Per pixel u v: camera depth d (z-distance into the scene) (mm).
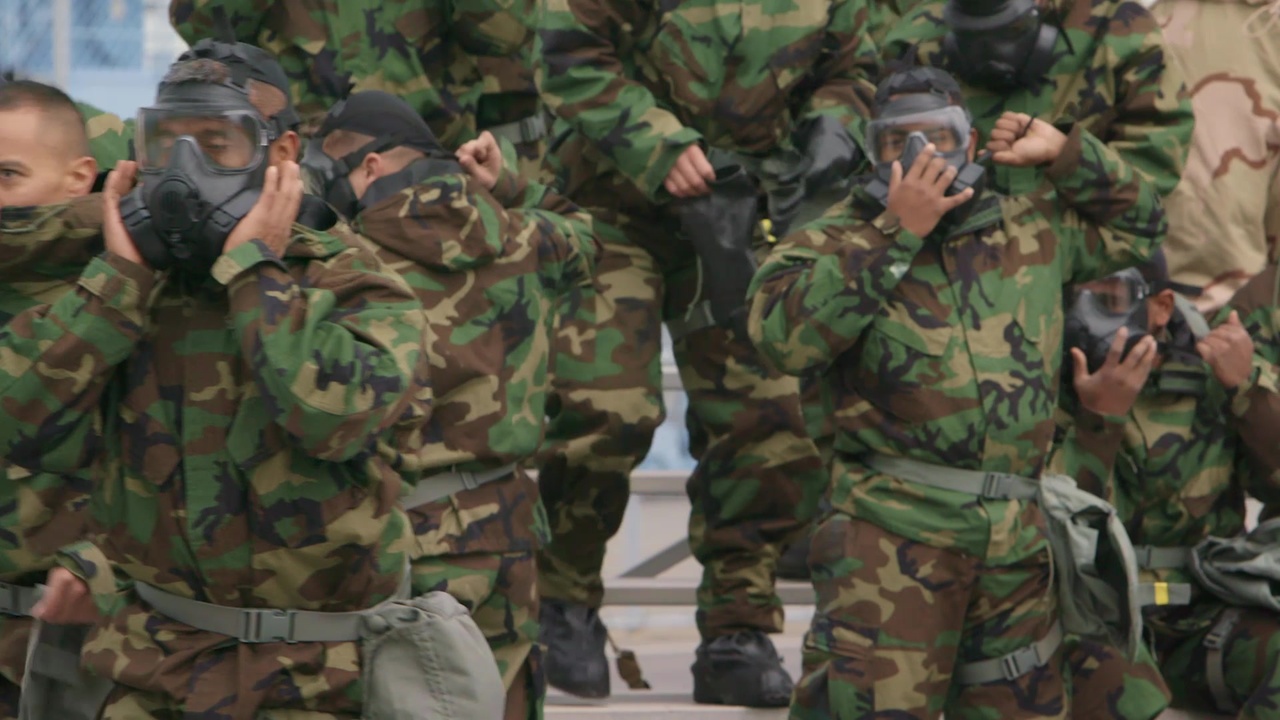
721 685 16953
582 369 16484
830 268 13844
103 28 33438
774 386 16859
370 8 15383
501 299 12930
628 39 16469
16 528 12094
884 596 14086
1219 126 20688
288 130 11211
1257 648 16984
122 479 10289
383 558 10492
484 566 12781
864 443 14336
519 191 13789
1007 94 15719
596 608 17406
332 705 10398
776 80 16344
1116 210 15094
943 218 14250
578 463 16562
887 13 19156
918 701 14008
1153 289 17156
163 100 9789
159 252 9812
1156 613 17812
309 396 9609
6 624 12477
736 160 16516
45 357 9789
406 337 10195
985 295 14375
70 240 11242
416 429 10602
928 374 14094
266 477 10039
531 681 13484
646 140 15938
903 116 14070
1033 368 14398
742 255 15977
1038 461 14469
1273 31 20672
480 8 15539
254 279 9695
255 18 15305
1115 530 14156
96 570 10664
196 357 10109
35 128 11164
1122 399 15617
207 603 10273
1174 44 20828
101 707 11102
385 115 12844
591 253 14086
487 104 17281
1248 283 18297
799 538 17203
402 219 12617
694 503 17344
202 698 10109
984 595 14289
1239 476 17891
